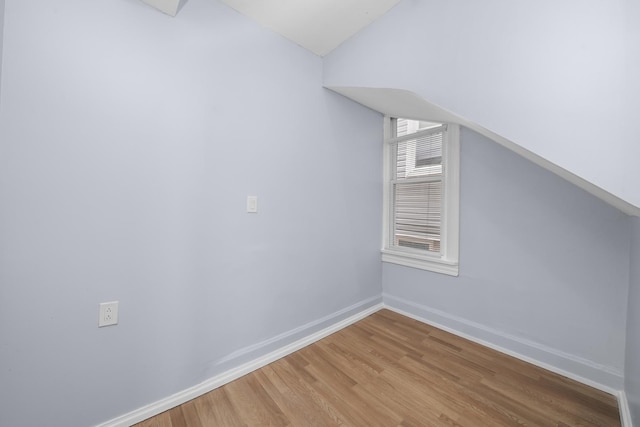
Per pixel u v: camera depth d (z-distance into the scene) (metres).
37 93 1.08
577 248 1.69
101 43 1.21
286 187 1.96
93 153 1.21
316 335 2.15
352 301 2.51
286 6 1.64
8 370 1.06
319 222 2.21
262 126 1.81
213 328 1.62
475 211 2.14
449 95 1.37
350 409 1.43
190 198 1.51
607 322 1.58
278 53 1.88
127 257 1.32
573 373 1.68
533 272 1.86
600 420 1.35
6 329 1.05
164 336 1.44
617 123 0.93
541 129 1.09
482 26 1.23
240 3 1.61
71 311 1.18
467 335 2.18
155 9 1.36
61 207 1.14
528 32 1.11
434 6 1.41
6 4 1.01
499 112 1.19
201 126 1.53
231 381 1.66
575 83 1.00
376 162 2.72
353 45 1.90
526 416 1.38
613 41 0.93
